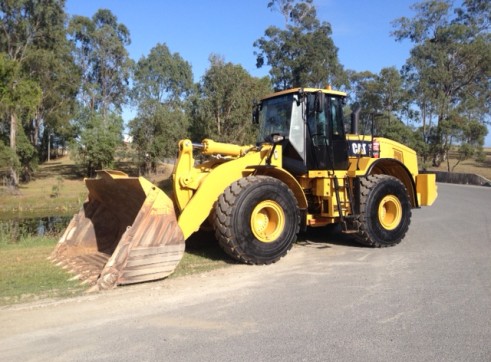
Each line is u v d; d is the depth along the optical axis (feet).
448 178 111.75
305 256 24.73
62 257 23.79
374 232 26.50
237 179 22.94
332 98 27.30
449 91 159.53
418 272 21.07
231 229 21.63
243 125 98.89
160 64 183.52
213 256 24.31
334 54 150.10
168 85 186.80
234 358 12.30
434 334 13.80
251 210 22.04
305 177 26.07
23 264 22.71
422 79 151.23
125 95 182.80
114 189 22.75
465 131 136.36
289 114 26.13
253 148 24.73
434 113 146.20
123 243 18.93
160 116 126.72
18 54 130.00
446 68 156.66
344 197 26.61
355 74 152.87
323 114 26.63
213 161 25.66
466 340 13.35
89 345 13.24
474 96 160.45
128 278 18.79
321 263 23.03
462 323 14.66
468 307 16.15
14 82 93.25
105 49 177.37
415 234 31.83
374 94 146.10
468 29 157.99
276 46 153.79
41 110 141.38
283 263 23.03
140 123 127.54
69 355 12.60
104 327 14.58
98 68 181.16
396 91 145.48
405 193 28.04
